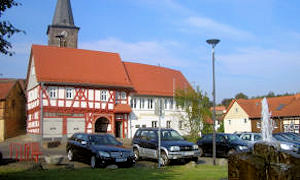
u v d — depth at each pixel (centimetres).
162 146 1642
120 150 1495
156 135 1764
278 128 4825
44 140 3734
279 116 4769
